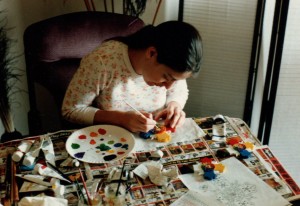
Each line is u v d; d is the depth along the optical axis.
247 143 1.29
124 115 1.36
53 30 1.82
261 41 2.22
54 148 1.27
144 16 2.41
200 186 1.11
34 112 2.02
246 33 2.18
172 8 2.41
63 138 1.32
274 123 2.27
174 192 1.09
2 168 1.18
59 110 1.80
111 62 1.39
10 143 1.29
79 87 1.41
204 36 2.29
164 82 1.27
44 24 1.83
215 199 1.06
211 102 2.46
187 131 1.37
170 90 1.59
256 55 2.23
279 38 1.99
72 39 1.85
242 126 1.41
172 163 1.20
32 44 1.80
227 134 1.36
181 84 1.61
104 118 1.38
